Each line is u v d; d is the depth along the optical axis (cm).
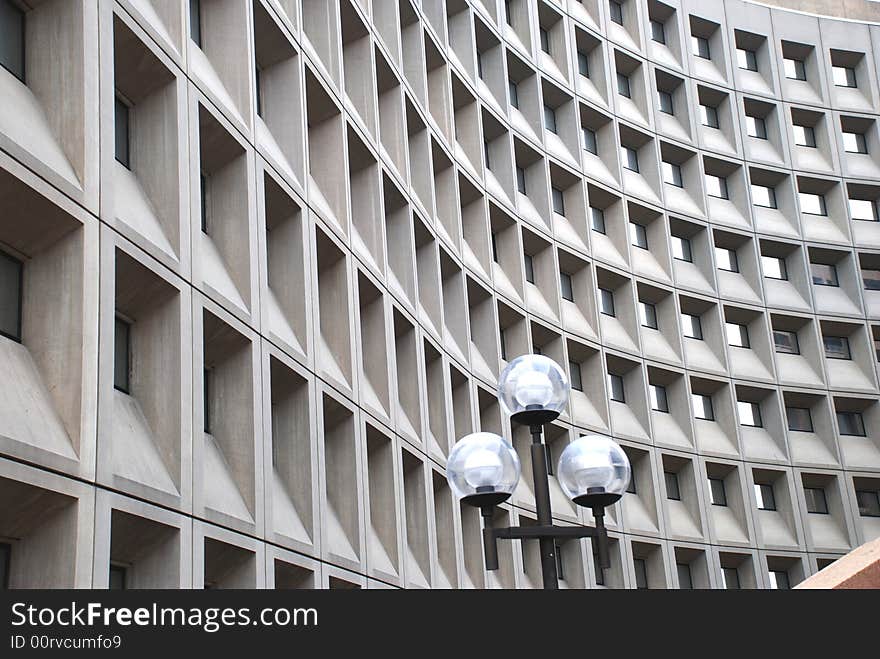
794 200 4141
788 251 4097
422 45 2762
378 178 2255
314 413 1700
